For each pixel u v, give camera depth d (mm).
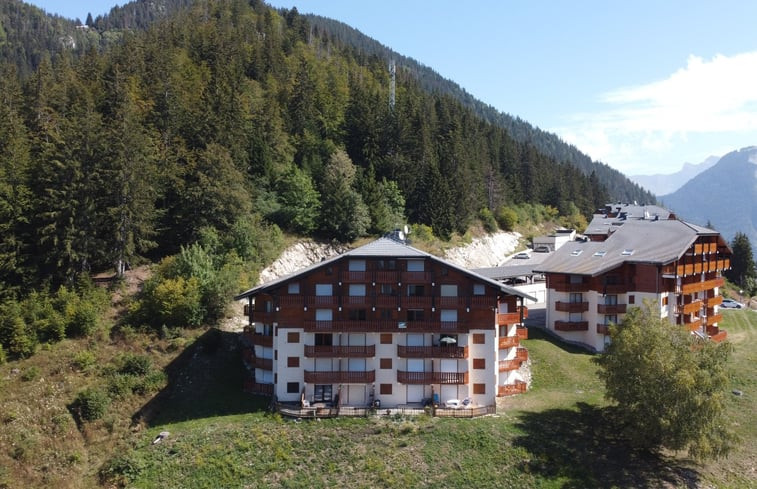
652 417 46031
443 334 55969
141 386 58875
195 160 90750
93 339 64562
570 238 145375
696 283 76062
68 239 69938
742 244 141125
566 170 197750
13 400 54875
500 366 58812
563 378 63188
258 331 60875
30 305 64688
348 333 56156
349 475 45906
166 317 68000
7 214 69500
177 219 85125
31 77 108312
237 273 76562
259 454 48156
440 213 122500
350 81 163750
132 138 76875
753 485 46375
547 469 46438
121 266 76562
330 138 126062
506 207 152500
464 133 157500
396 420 52250
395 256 55188
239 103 108250
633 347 48594
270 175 104938
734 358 72875
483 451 48188
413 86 186750
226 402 57219
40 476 48375
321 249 98812
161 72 107500
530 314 84562
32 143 85188
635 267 70750
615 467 47031
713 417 45531
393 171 123438
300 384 56188
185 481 45656
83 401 55062
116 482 46344
